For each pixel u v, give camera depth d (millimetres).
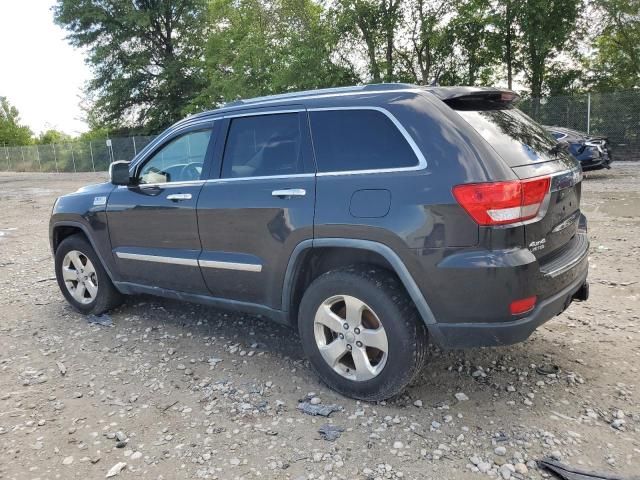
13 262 7797
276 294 3600
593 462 2641
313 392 3467
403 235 2938
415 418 3107
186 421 3197
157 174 4387
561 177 3115
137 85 40531
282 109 3635
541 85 25375
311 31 24578
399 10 24250
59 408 3418
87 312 5141
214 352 4184
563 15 22734
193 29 39000
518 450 2766
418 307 2982
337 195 3205
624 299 4852
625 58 25328
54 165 40594
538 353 3855
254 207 3584
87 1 37469
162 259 4254
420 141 2998
